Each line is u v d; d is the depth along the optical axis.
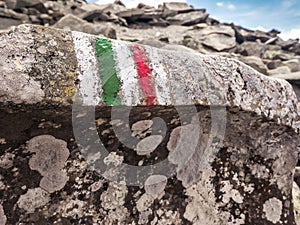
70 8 6.71
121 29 6.71
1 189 0.73
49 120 0.69
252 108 0.90
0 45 0.61
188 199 0.96
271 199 1.04
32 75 0.63
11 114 0.64
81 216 0.83
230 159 1.00
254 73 0.93
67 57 0.68
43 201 0.78
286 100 1.00
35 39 0.65
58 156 0.78
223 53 5.64
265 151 1.03
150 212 0.91
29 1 5.60
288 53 7.42
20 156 0.74
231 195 1.00
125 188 0.88
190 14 8.20
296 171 1.63
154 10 8.27
